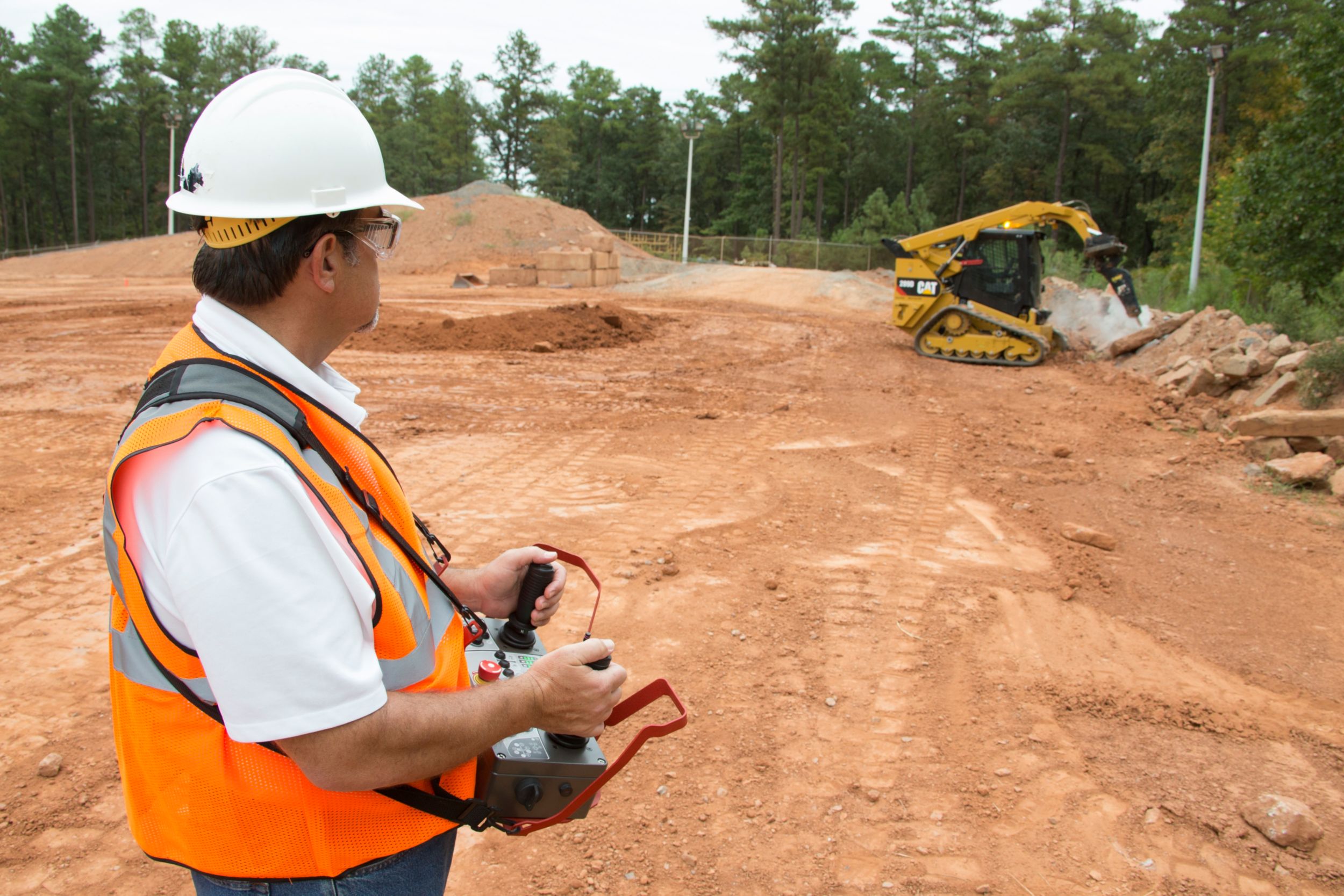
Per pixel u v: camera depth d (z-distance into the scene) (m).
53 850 2.91
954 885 2.96
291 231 1.30
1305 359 10.16
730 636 4.66
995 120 68.00
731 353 15.22
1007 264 14.56
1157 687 4.34
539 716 1.40
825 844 3.13
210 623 1.13
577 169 86.25
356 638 1.22
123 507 1.20
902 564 5.75
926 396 11.73
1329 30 16.75
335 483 1.29
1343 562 6.11
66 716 3.68
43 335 14.51
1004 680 4.35
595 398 10.78
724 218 86.06
